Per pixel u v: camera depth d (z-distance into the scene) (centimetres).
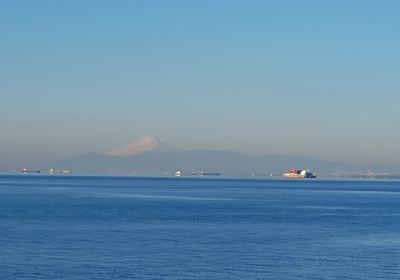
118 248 6525
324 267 5572
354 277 5150
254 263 5728
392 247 6875
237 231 8375
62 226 8694
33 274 5094
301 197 19538
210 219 10262
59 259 5784
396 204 15738
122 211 11781
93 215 10719
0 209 11869
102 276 5050
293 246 6881
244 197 18925
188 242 7100
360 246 6944
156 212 11662
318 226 9256
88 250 6347
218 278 5059
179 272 5262
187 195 19862
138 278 5009
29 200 15212
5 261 5650
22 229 8225
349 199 18488
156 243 6969
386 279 5088
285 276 5169
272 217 10869
